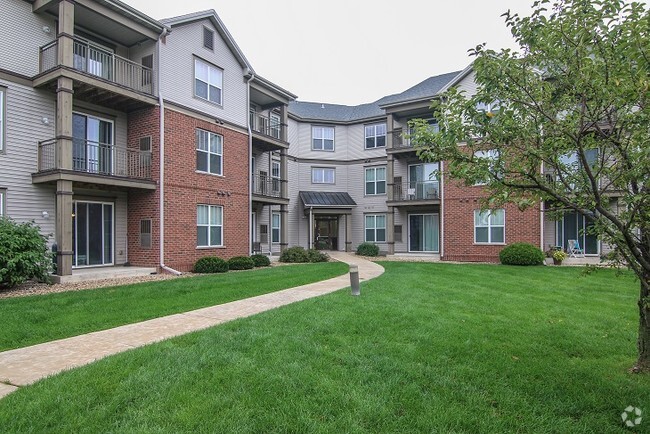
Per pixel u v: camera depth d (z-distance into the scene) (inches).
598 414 130.3
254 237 786.2
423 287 362.9
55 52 446.6
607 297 323.0
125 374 154.1
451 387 147.4
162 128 522.0
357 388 143.8
